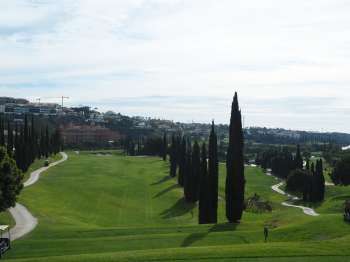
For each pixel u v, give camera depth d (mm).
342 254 40312
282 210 102812
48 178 125125
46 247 48969
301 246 43094
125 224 78250
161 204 99062
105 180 128000
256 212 94500
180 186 120125
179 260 39281
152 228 59344
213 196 68188
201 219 68812
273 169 182000
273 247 42688
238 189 62938
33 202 88438
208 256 40156
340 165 131750
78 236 55344
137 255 41094
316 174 121500
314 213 96375
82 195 103875
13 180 61000
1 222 65625
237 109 63875
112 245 49125
